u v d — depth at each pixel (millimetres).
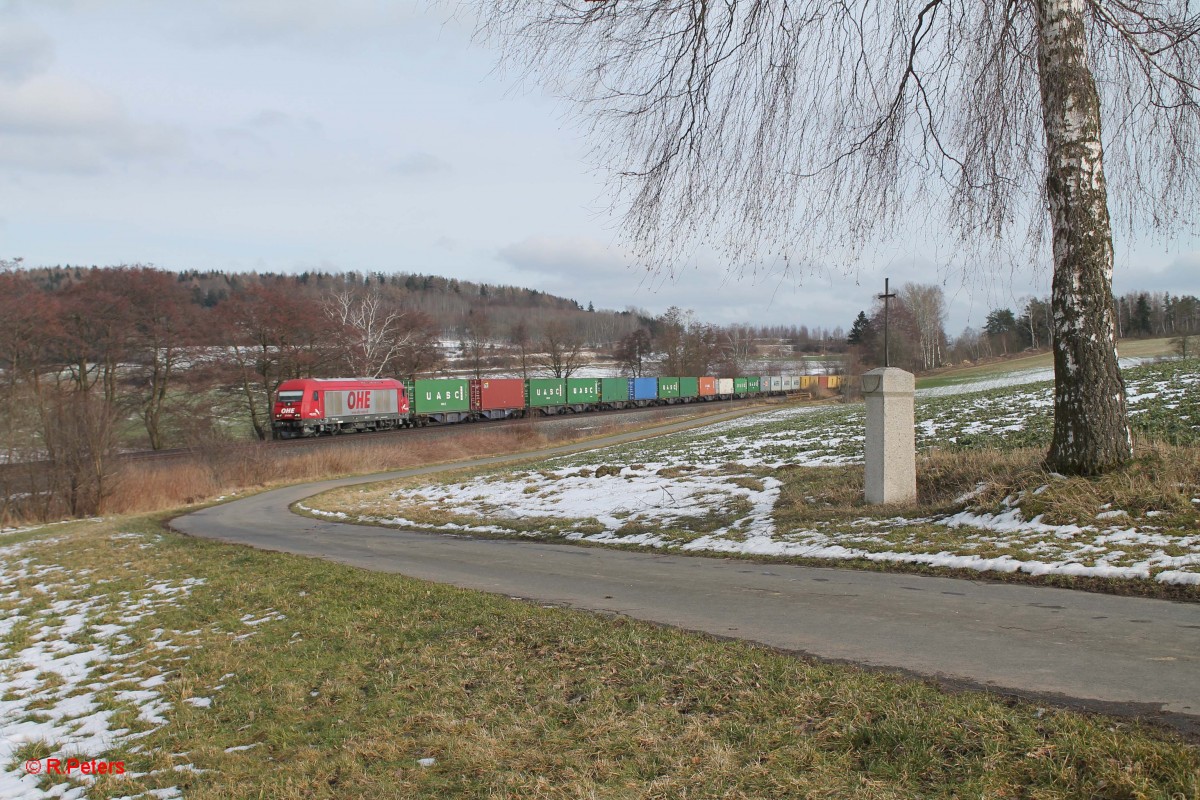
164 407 51938
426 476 31422
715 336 90812
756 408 71750
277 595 9617
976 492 9156
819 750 3727
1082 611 5602
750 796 3375
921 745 3588
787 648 5359
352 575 10250
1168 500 7332
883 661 4898
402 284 145750
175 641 8164
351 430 50969
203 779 4582
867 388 10648
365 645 6828
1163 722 3625
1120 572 6234
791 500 11922
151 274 51438
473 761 4117
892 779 3387
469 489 22156
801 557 8633
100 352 48250
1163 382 23203
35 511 30531
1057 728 3590
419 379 57969
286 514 22734
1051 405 22328
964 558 7324
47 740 5746
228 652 7316
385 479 33406
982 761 3383
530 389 64812
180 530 20188
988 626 5469
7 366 40688
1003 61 8219
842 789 3346
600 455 30031
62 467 30703
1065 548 7027
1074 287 8266
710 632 5984
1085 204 8125
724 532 10695
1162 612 5406
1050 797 3070
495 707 4887
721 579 8086
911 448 10555
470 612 7359
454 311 128000
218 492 33188
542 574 9375
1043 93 8258
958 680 4434
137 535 19469
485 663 5777
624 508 14398
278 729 5172
